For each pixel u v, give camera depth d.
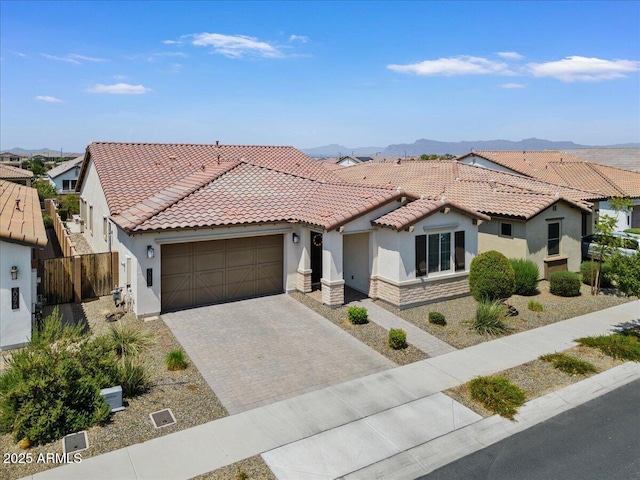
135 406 9.98
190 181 20.39
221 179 19.56
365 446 8.74
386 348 13.37
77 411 9.12
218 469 7.98
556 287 18.98
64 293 16.91
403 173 38.44
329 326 15.01
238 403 10.29
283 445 8.72
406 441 8.92
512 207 21.52
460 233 17.89
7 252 12.55
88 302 17.12
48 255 25.28
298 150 31.06
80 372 9.52
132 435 8.91
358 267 18.61
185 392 10.70
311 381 11.38
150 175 21.97
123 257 16.88
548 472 8.11
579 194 26.59
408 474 8.04
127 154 23.92
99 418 9.14
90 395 9.38
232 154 27.36
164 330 14.43
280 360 12.52
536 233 20.95
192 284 16.69
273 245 18.22
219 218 16.38
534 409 10.19
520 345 13.70
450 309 16.75
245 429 9.23
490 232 22.25
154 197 18.92
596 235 20.59
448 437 9.09
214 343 13.55
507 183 28.02
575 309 17.31
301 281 18.16
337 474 7.95
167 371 11.72
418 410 10.04
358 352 13.09
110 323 14.99
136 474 7.79
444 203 16.97
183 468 7.98
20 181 49.88
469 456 8.56
